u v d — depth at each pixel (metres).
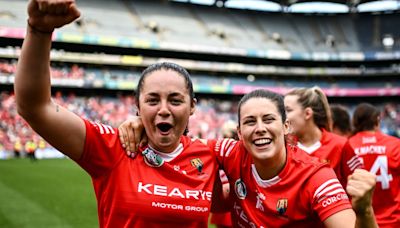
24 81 1.76
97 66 36.72
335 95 41.25
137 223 2.09
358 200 1.87
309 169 2.33
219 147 2.63
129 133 2.20
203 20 43.00
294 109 3.72
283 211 2.33
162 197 2.11
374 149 4.11
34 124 1.87
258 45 41.59
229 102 40.38
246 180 2.49
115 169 2.13
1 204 9.90
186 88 2.17
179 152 2.28
